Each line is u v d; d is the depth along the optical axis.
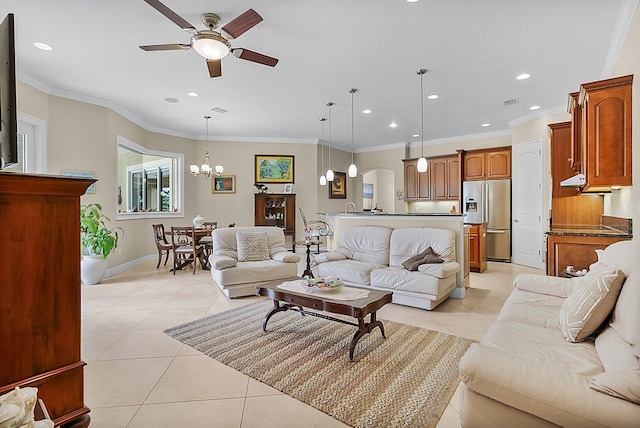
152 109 5.54
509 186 6.43
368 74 4.03
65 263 1.10
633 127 2.84
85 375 2.19
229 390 2.01
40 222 1.05
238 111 5.63
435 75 4.06
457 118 6.04
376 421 1.71
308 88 4.52
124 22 2.91
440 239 3.90
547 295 2.49
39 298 1.05
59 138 4.61
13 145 1.11
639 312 1.25
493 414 1.22
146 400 1.91
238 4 2.63
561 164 4.38
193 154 7.38
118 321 3.21
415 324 3.12
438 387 2.02
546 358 1.48
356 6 2.65
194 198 7.38
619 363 1.24
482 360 1.26
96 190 5.01
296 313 3.43
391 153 8.47
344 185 8.78
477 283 4.77
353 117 5.98
